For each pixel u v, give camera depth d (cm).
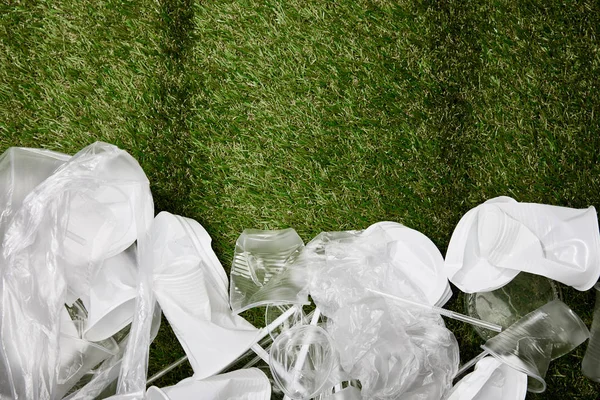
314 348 107
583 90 134
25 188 102
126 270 109
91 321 103
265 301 103
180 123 131
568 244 111
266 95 133
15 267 97
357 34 134
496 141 133
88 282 104
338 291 108
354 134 133
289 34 133
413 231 119
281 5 133
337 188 133
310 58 133
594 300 131
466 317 112
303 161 133
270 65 133
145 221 105
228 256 130
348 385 114
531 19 134
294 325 112
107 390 113
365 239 115
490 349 104
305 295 108
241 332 107
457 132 133
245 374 109
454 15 134
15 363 98
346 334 106
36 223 98
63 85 129
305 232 132
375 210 133
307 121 133
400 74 134
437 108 134
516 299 123
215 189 131
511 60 134
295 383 101
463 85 134
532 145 133
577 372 129
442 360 108
